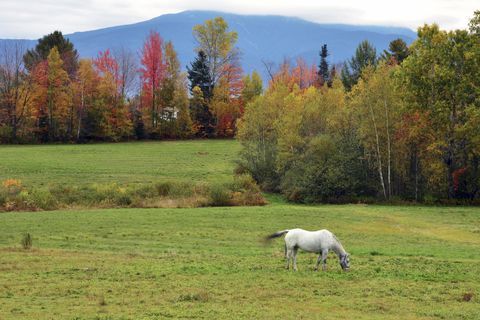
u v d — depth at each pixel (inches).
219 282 916.6
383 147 2728.8
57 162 3395.7
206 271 1011.9
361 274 994.1
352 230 1734.7
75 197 2324.1
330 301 802.8
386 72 2677.2
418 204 2546.8
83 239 1483.8
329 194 2640.3
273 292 848.9
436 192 2652.6
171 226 1718.8
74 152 3875.5
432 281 956.6
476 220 2000.5
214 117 4901.6
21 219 1813.5
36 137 4520.2
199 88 4879.4
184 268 1035.3
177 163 3511.3
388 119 2662.4
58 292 845.2
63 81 4677.7
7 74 4527.6
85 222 1768.0
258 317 711.1
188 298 809.5
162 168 3316.9
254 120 3031.5
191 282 916.6
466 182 2608.3
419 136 2645.2
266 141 3043.8
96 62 4830.2
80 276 964.0
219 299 807.7
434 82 2546.8
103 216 1897.1
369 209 2279.8
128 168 3284.9
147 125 4773.6
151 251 1312.7
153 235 1562.5
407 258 1223.5
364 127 2672.2
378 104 2657.5
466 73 2568.9
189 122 4820.4
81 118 4621.1
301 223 1829.5
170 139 4783.5
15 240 1461.6
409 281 946.7
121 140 4675.2
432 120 2564.0
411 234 1690.5
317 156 2721.5
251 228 1711.4
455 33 2610.7
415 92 2573.8
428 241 1562.5
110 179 2925.7
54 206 2159.2
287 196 2691.9
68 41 5556.1
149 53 4788.4
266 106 3026.6
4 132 4384.8
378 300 811.4
